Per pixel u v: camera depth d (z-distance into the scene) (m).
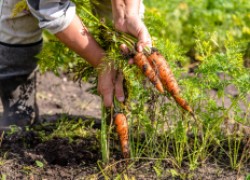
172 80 3.79
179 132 3.96
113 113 3.94
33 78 4.70
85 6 4.20
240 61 4.07
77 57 4.32
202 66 3.98
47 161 4.12
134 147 4.09
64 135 4.43
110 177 3.79
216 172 3.96
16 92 4.63
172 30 7.29
